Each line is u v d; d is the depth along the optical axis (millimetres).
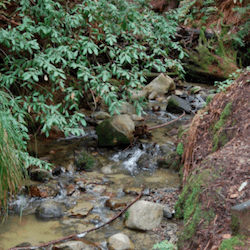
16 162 2549
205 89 6801
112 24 3508
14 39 3002
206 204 2172
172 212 2746
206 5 8750
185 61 7387
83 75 3195
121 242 2352
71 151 3920
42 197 3041
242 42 8031
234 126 2990
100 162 3729
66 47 3182
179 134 4035
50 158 3721
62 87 3170
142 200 2793
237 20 8250
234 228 1907
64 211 2844
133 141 4145
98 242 2443
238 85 3449
